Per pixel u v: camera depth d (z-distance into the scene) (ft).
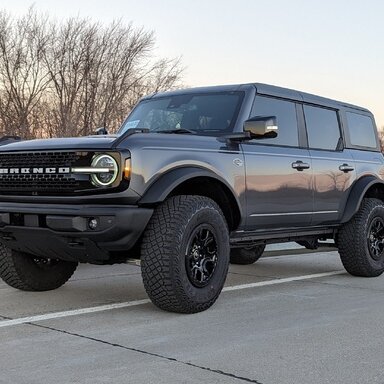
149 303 18.44
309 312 17.70
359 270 24.12
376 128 26.99
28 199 16.46
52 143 16.38
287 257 30.76
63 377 11.74
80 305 18.10
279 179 19.94
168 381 11.59
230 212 18.66
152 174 15.94
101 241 15.67
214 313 17.28
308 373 12.21
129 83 108.17
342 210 23.27
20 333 14.87
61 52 103.71
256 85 20.34
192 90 21.39
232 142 18.57
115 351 13.44
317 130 22.82
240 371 12.23
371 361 13.05
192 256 16.65
